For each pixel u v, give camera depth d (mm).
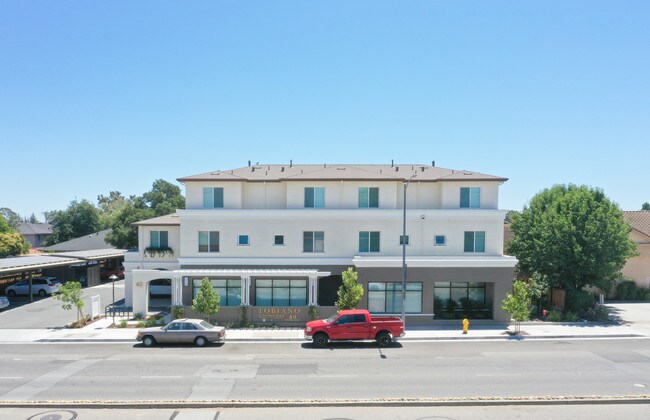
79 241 73062
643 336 28578
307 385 18750
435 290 33688
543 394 17625
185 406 16281
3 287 46469
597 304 35688
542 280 34969
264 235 33938
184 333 26109
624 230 33812
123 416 15492
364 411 16016
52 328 30359
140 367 21500
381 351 24859
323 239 33938
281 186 35031
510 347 25828
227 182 34469
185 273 31953
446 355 23938
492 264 31578
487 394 17641
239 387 18484
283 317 31062
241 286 32438
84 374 20344
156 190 77875
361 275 31609
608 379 19688
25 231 110000
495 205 34250
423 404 16516
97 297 33531
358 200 34312
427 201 34875
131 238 62594
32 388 18359
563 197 35938
